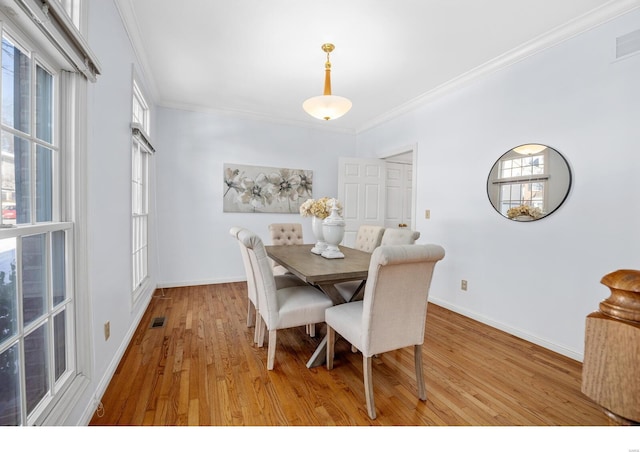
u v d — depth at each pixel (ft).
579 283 7.39
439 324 9.62
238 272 14.69
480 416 5.30
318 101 7.91
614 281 1.25
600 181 7.02
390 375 6.63
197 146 13.69
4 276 3.31
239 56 9.16
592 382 1.27
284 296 7.11
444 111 11.34
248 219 14.79
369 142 16.03
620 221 6.70
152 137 11.91
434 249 5.19
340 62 9.47
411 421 5.16
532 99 8.40
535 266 8.31
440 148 11.51
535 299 8.31
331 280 6.40
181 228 13.53
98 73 5.08
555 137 7.88
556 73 7.84
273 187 15.17
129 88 7.87
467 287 10.33
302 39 8.22
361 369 6.87
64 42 3.85
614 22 6.77
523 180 8.57
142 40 8.32
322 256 8.60
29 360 3.81
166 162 13.14
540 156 8.15
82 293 4.79
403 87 11.29
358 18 7.30
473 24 7.49
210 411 5.29
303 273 6.42
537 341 8.20
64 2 4.51
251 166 14.69
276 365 6.96
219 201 14.16
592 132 7.15
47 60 4.10
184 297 11.98
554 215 7.89
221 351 7.56
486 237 9.70
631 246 6.55
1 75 3.30
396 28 7.68
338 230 8.30
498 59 9.05
